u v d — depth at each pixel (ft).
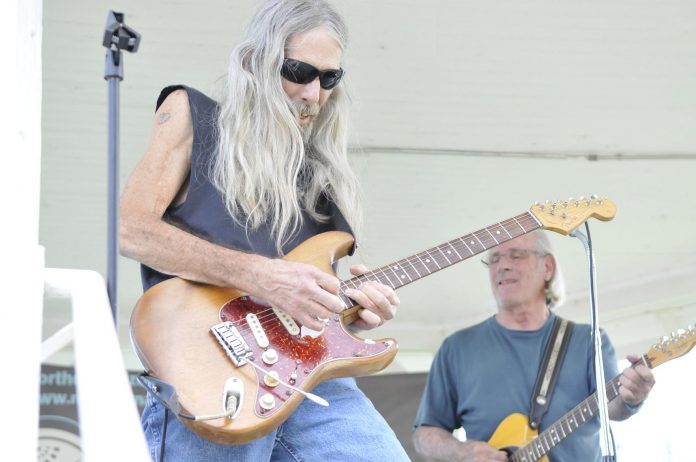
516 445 21.09
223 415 11.26
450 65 26.76
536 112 28.25
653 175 30.27
